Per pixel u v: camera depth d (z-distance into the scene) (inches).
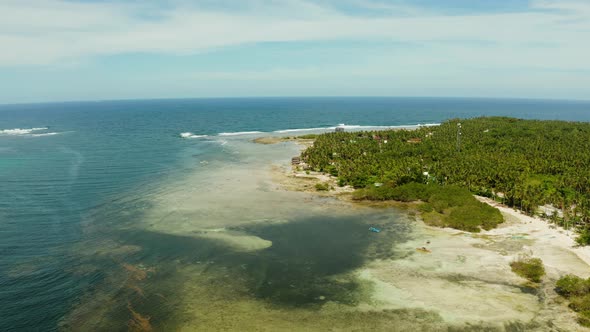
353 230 2763.3
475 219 2780.5
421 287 1996.8
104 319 1740.9
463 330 1665.8
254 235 2662.4
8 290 1946.4
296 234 2687.0
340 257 2343.8
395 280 2069.4
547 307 1818.4
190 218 2960.1
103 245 2476.6
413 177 3742.6
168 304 1857.8
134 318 1750.7
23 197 3440.0
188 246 2476.6
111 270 2161.7
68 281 2041.1
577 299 1808.6
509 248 2425.0
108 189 3730.3
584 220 2817.4
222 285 2027.6
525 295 1918.1
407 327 1686.8
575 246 2438.5
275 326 1700.3
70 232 2674.7
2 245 2450.8
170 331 1667.1
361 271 2170.3
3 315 1754.4
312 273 2151.8
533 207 3016.7
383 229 2780.5
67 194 3548.2
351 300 1892.2
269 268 2208.4
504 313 1774.1
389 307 1830.7
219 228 2775.6
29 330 1664.6
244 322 1728.6
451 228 2780.5
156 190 3708.2
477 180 3683.6
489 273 2124.8
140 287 1996.8
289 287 2010.3
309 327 1691.7
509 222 2864.2
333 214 3085.6
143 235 2635.3
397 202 3371.1
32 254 2338.8
